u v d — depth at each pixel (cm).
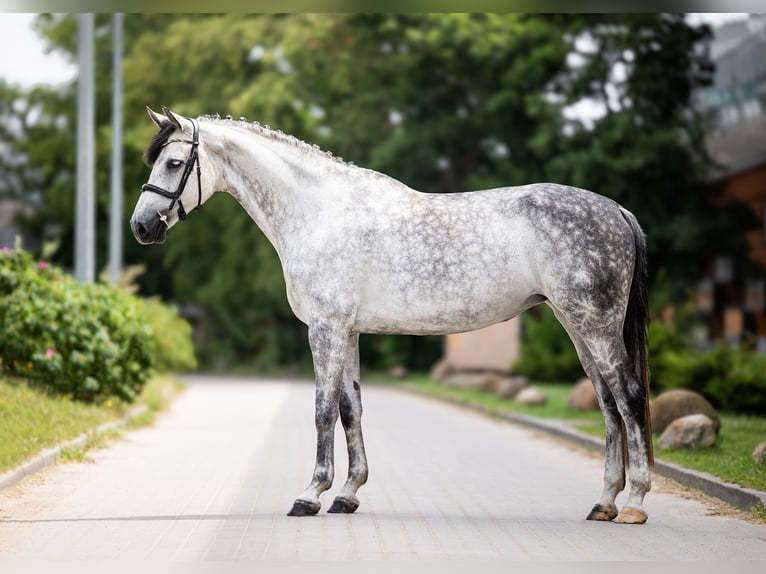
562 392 2791
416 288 966
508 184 3750
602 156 3197
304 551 829
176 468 1344
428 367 4509
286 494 1130
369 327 993
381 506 1063
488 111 3734
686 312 3073
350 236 982
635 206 3291
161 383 2788
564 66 3491
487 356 3409
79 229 2166
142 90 4597
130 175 4931
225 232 4894
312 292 986
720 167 3378
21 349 1680
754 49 3684
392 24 3769
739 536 898
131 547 842
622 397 955
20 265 1780
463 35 3703
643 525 950
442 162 4178
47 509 1022
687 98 3316
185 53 4356
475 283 959
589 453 1591
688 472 1208
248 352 5528
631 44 3203
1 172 5431
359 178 1009
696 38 3216
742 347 2298
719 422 1544
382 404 2723
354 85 4284
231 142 1015
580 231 946
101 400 1814
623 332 970
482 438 1806
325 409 984
